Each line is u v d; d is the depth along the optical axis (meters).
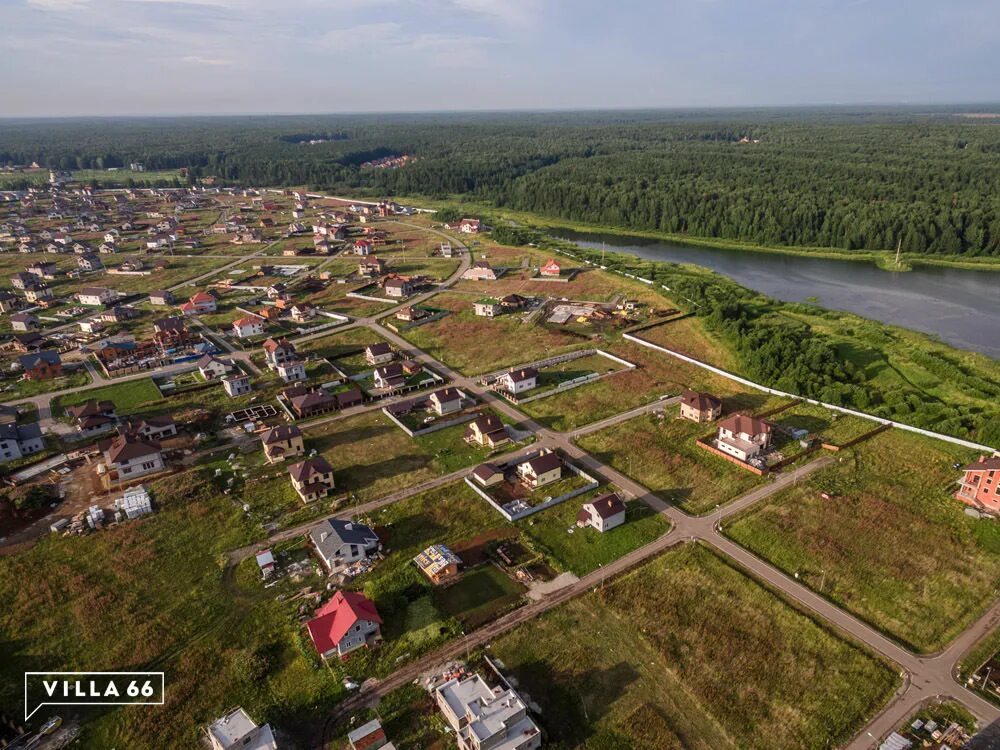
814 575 61.44
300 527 70.38
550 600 59.06
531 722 46.16
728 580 60.81
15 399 103.56
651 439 87.12
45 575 63.72
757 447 81.25
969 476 70.69
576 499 74.56
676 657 52.75
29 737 47.06
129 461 79.38
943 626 55.31
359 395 100.19
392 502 74.62
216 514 72.88
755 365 106.00
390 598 58.91
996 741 44.44
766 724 46.91
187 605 59.50
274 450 82.94
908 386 102.00
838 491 74.12
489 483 77.19
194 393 104.94
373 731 45.34
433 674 51.31
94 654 54.31
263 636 55.91
